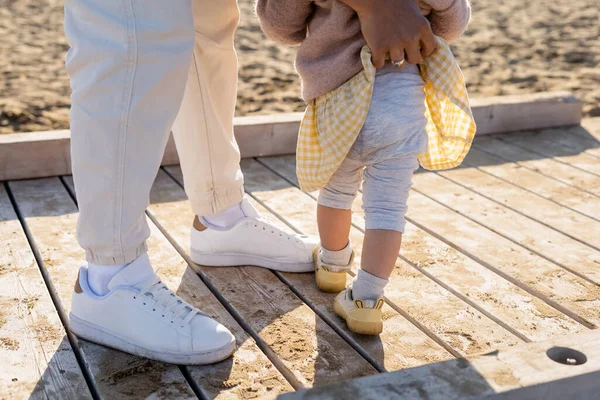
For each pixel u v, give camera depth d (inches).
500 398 57.4
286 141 138.4
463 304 84.0
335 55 74.6
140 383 67.6
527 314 82.2
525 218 110.6
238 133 134.3
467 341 76.3
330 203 80.7
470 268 93.3
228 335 71.6
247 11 286.5
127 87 63.4
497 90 193.9
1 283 85.9
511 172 131.6
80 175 66.5
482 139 150.7
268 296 84.7
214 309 81.4
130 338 71.5
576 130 157.0
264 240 90.2
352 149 74.4
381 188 73.9
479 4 312.3
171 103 66.4
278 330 77.4
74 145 65.7
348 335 76.6
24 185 119.6
